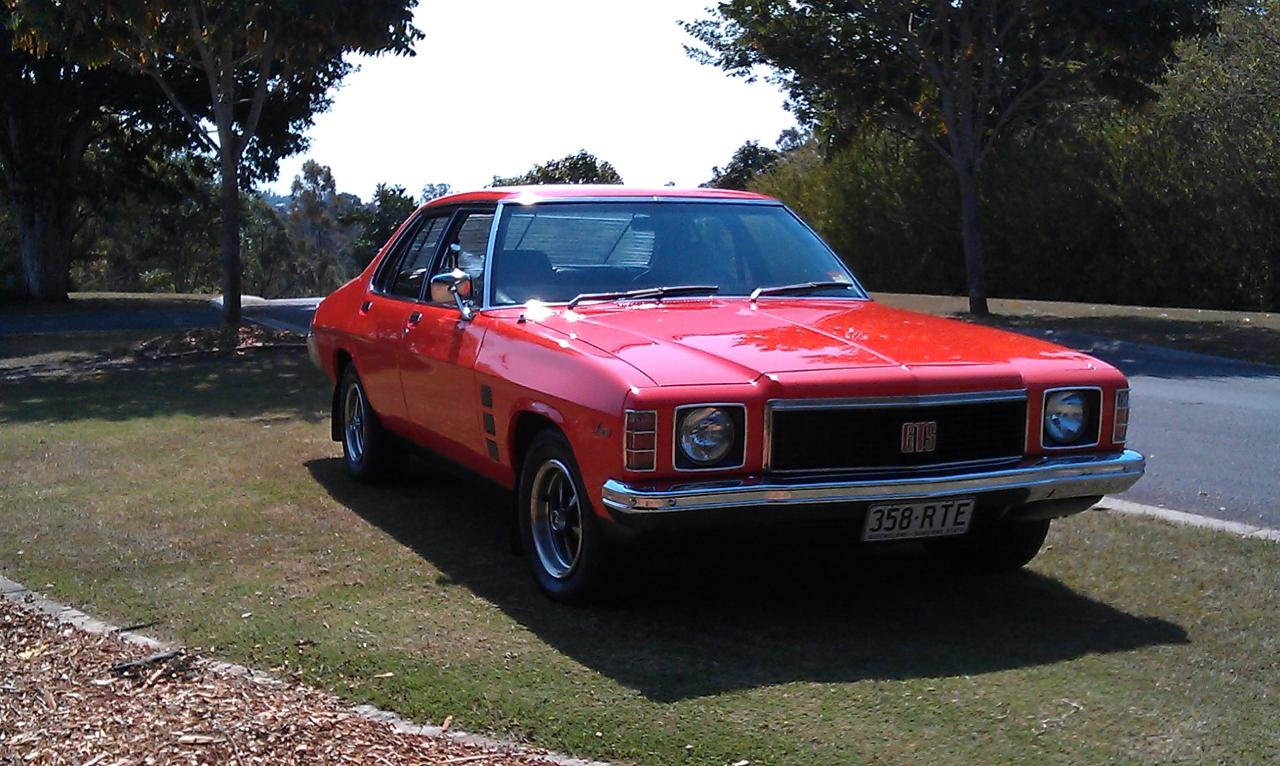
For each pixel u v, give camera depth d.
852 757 3.75
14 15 16.94
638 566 5.02
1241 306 28.97
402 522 6.71
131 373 13.60
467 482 6.38
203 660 4.55
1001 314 23.27
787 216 6.62
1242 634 4.90
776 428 4.64
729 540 4.75
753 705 4.15
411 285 7.04
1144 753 3.79
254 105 17.50
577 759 3.75
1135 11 20.12
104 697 4.16
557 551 5.33
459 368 5.95
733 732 3.93
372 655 4.62
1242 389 12.98
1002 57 22.44
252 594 5.42
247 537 6.39
